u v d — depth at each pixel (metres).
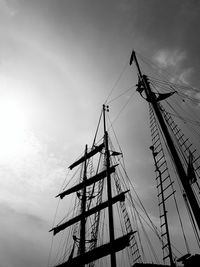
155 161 16.67
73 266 18.08
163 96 16.28
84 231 21.23
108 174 20.61
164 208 15.39
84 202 23.58
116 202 19.05
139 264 11.73
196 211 9.69
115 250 16.23
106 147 23.55
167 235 14.42
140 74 17.95
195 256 10.06
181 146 13.01
